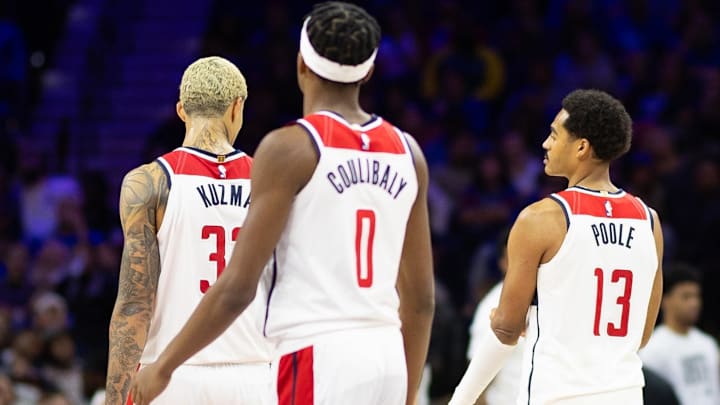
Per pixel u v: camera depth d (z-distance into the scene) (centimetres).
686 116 3031
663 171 2842
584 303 1002
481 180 2950
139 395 892
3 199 3172
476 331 1586
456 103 3309
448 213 2953
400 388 884
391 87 3397
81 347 2439
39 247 3119
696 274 1862
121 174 3628
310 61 880
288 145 854
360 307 869
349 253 867
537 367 1008
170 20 3972
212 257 1071
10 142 3331
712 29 3469
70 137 3678
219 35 3684
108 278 2677
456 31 3472
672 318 1864
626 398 1003
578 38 3375
